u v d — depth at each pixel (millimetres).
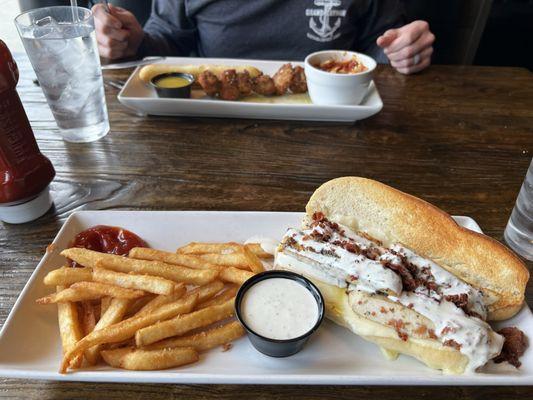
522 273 313
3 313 315
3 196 367
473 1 1009
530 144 540
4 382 275
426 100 631
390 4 821
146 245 379
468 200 445
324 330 323
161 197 438
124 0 972
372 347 311
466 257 329
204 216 390
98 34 695
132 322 296
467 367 281
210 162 493
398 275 315
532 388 286
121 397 272
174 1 818
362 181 361
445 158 510
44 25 474
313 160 502
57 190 440
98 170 472
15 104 357
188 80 606
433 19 1043
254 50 819
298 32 792
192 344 298
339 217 366
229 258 350
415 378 269
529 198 367
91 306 327
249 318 303
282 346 282
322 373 286
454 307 302
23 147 368
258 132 551
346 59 618
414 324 293
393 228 349
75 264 351
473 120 587
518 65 1241
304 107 543
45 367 275
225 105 546
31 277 322
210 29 816
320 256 332
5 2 1474
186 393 277
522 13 1183
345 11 779
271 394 280
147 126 554
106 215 385
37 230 389
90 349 285
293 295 318
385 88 660
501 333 309
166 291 309
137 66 668
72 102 490
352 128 565
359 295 309
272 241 375
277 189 455
